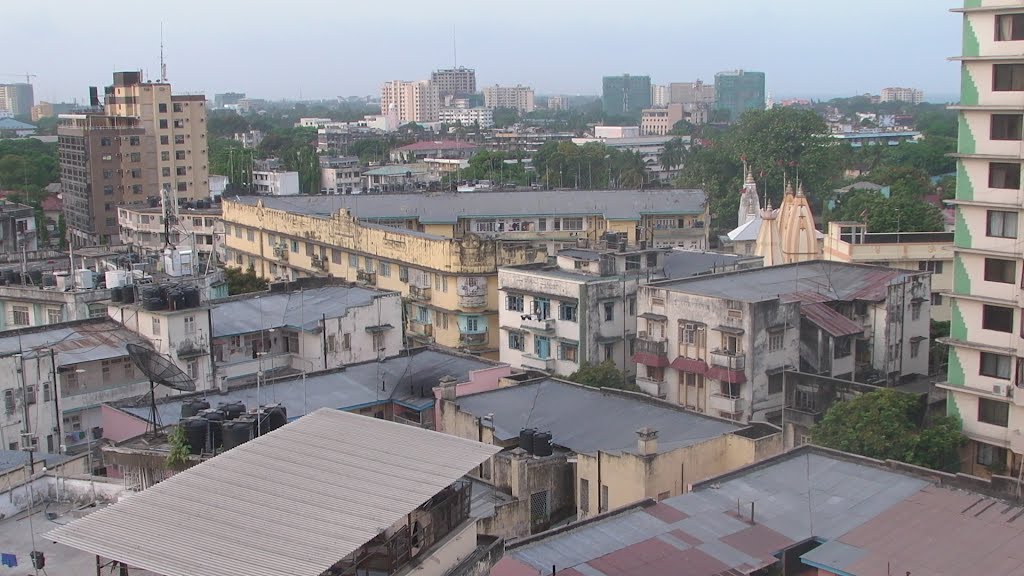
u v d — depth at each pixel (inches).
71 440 2514.8
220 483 1081.4
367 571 1037.8
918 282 3147.1
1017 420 2448.3
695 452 2037.4
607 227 5639.8
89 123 7780.5
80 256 4409.5
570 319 3292.3
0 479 1782.7
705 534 1658.5
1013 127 2432.3
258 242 5113.2
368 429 1229.1
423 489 1087.6
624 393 2420.0
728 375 2787.9
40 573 1357.0
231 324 2999.5
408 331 4035.4
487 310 3784.5
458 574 1127.6
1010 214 2443.4
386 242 4138.8
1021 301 2411.4
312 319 3056.1
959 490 1792.6
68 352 2571.4
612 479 2018.9
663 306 3011.8
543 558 1568.7
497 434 2237.9
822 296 3053.6
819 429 2423.7
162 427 2018.9
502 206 5659.5
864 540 1621.6
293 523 1002.1
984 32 2453.2
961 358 2546.8
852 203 5935.0
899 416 2372.0
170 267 3688.5
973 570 1514.5
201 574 906.7
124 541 961.5
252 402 2461.9
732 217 7480.3
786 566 1611.7
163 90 7696.9
